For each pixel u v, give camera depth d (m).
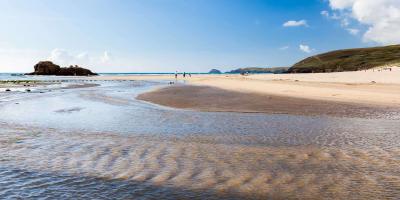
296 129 14.77
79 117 18.81
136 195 6.84
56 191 7.08
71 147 11.14
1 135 13.26
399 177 7.88
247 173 8.32
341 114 19.95
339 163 9.16
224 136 13.12
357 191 7.02
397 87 39.53
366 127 15.24
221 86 51.56
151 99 30.47
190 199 6.64
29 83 69.00
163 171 8.49
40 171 8.49
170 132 14.01
